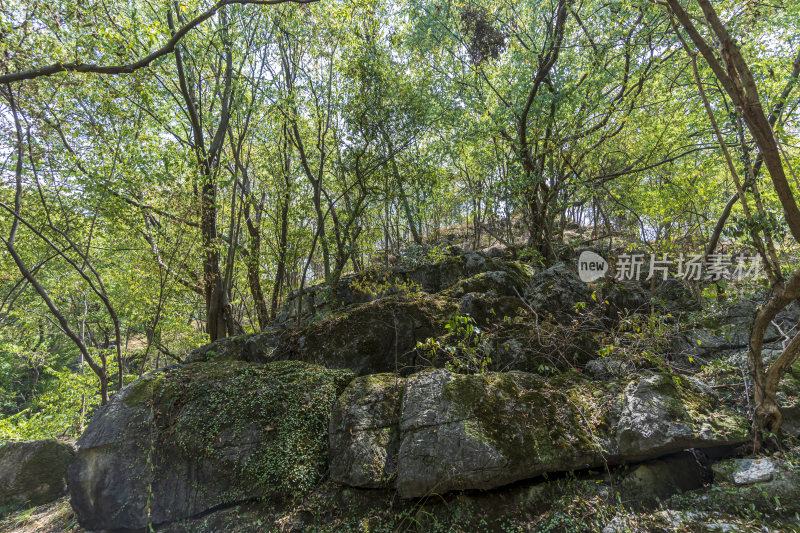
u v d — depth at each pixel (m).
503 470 3.64
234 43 8.30
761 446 3.56
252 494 4.39
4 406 17.16
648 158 8.40
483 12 9.34
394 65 8.72
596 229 10.88
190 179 7.38
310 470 4.42
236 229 8.87
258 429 4.75
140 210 7.92
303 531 3.97
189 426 4.80
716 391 4.14
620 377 4.53
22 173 7.84
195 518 4.43
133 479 4.60
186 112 8.43
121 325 14.26
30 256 10.03
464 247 14.62
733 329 4.80
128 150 7.52
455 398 4.14
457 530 3.60
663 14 6.54
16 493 5.85
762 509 3.08
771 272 3.49
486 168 9.64
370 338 6.02
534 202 9.13
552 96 7.70
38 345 16.61
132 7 7.49
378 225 10.79
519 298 6.26
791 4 6.00
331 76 8.83
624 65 7.93
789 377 3.99
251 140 9.40
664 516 3.22
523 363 5.18
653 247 6.34
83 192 7.82
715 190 6.59
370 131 8.06
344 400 4.74
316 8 8.16
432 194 9.01
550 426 3.89
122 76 7.07
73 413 11.44
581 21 8.02
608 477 3.68
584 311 5.77
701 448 3.75
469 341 5.47
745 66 2.95
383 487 4.03
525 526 3.51
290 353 6.38
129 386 5.33
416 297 6.59
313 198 8.66
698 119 7.25
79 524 4.80
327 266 9.09
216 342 7.04
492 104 9.66
